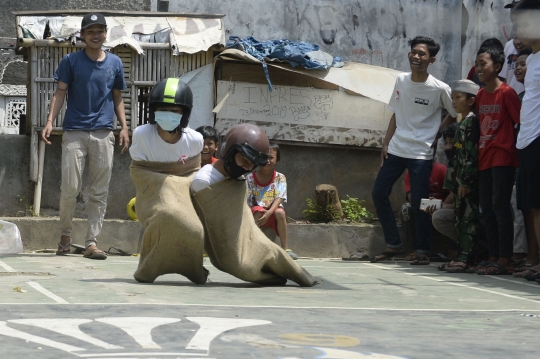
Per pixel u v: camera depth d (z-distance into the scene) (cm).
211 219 643
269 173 1008
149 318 434
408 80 1017
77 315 443
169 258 645
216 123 1158
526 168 788
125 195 1146
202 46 1134
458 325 457
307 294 610
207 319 438
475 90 907
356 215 1155
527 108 789
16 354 331
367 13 1297
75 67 952
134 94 1140
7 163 1130
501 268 846
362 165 1205
